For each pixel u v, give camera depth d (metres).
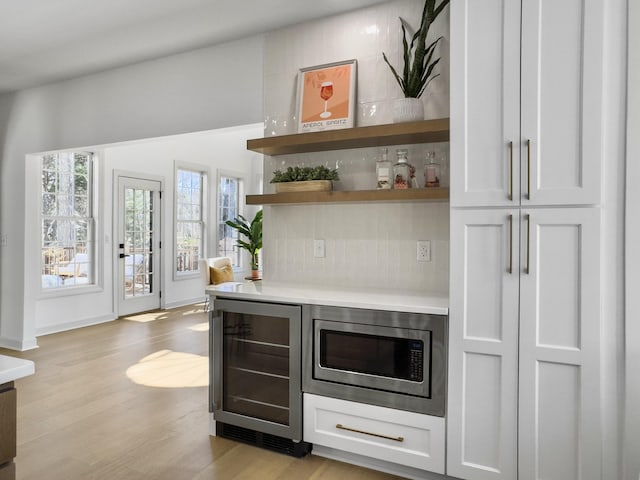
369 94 2.79
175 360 4.23
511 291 1.99
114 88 3.90
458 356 2.09
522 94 1.97
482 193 2.05
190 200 7.34
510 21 1.99
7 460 1.02
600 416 1.86
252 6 2.79
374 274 2.80
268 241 3.13
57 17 2.93
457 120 2.10
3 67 3.84
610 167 1.84
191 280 7.30
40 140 4.39
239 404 2.65
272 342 2.54
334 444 2.38
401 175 2.52
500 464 2.03
